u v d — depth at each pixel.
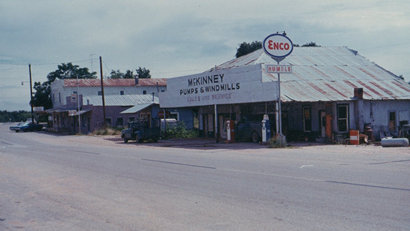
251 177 11.92
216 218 7.46
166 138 37.53
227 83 29.44
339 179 10.74
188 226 7.02
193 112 42.75
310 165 13.93
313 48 37.06
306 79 29.56
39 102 89.62
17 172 16.09
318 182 10.45
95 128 54.94
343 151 19.28
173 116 46.53
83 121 59.50
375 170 12.12
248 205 8.35
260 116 30.95
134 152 23.59
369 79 31.77
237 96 28.41
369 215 7.09
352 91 28.20
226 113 34.81
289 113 29.92
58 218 8.23
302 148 22.19
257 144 26.08
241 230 6.60
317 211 7.54
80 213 8.52
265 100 25.73
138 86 80.31
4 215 8.76
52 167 17.30
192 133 38.50
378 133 28.17
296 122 29.72
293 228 6.55
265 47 25.25
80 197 10.28
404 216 6.94
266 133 25.50
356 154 17.47
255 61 31.83
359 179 10.60
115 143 34.75
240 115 32.50
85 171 15.45
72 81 77.94
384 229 6.27
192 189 10.56
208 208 8.29
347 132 26.89
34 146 33.09
